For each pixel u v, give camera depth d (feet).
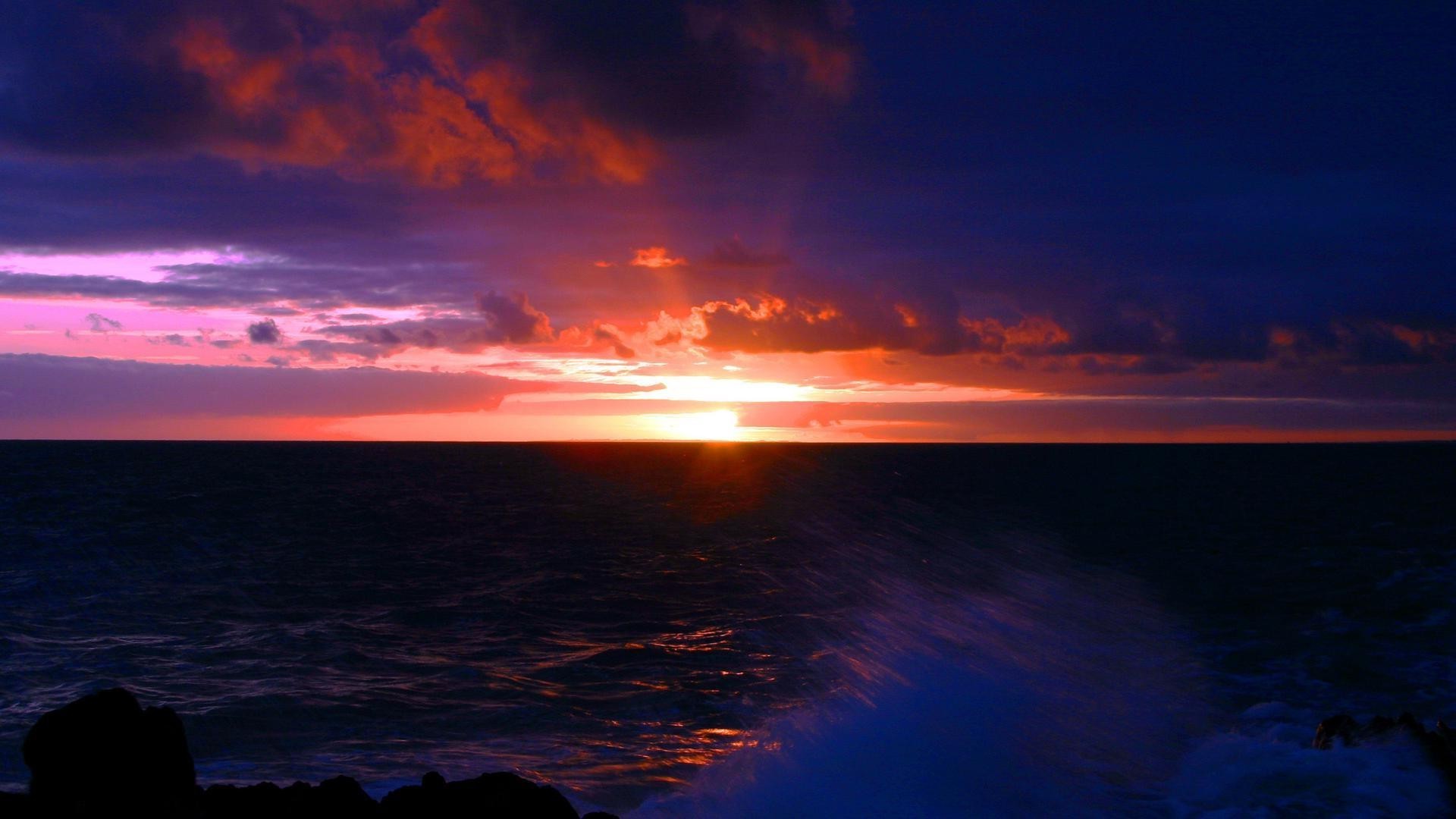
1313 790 32.73
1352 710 44.73
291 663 53.01
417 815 24.04
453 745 39.24
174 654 55.26
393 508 162.91
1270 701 46.09
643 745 39.14
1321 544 107.34
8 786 34.60
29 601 73.87
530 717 43.09
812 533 121.39
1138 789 34.60
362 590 79.66
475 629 63.26
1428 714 44.09
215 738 39.91
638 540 115.85
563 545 110.52
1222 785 33.96
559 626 64.03
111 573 89.51
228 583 83.15
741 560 96.73
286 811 24.23
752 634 60.70
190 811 18.21
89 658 53.93
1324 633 61.21
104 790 17.02
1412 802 31.27
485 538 118.93
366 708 44.27
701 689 47.60
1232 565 92.58
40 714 43.78
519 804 24.48
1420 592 74.79
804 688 47.62
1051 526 130.41
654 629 62.75
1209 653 55.98
